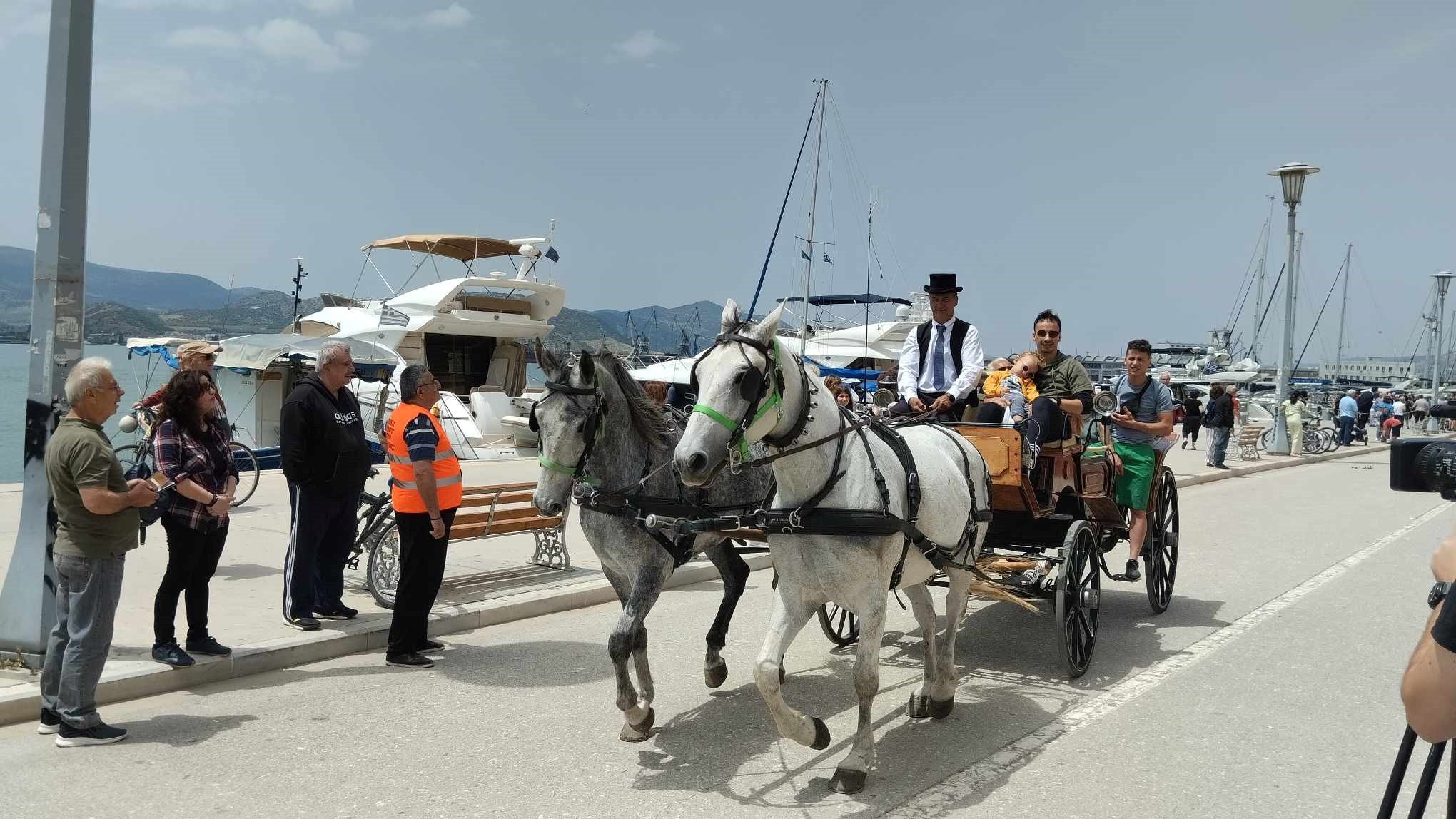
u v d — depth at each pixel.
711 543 6.19
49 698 5.35
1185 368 55.09
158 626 6.30
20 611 6.04
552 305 28.14
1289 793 4.78
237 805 4.55
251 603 8.17
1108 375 44.09
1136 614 8.72
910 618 8.66
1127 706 6.10
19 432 29.38
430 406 7.08
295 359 21.36
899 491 5.01
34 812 4.44
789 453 4.63
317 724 5.67
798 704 6.19
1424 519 15.13
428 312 25.39
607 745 5.39
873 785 4.85
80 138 6.05
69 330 6.06
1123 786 4.84
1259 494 19.14
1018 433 6.48
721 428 4.23
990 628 8.20
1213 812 4.55
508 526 9.26
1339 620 8.41
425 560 6.90
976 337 7.36
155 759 5.09
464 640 7.73
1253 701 6.19
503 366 27.97
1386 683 6.57
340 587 7.77
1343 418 35.41
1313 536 13.34
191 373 6.32
